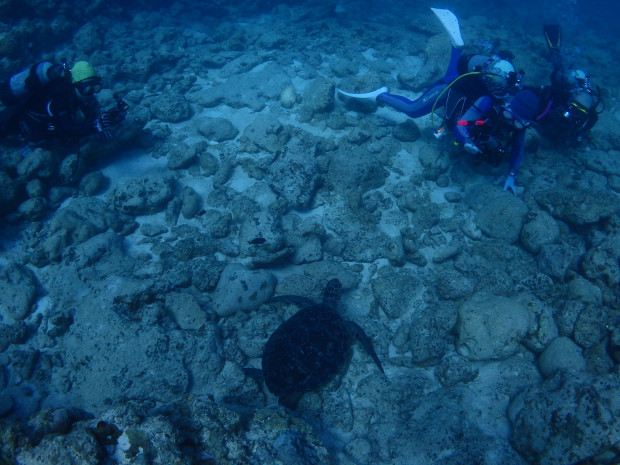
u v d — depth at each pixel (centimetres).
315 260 532
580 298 465
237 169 665
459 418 379
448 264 555
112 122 581
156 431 257
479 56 590
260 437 299
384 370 443
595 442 317
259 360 441
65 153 601
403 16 1395
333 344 391
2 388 400
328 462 304
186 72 919
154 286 423
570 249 523
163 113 737
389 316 494
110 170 641
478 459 347
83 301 417
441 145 712
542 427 344
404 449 361
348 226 572
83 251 500
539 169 704
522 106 595
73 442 241
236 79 833
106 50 981
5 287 470
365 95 741
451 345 459
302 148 626
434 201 648
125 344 388
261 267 522
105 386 378
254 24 1209
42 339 439
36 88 509
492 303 445
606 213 552
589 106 644
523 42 1240
